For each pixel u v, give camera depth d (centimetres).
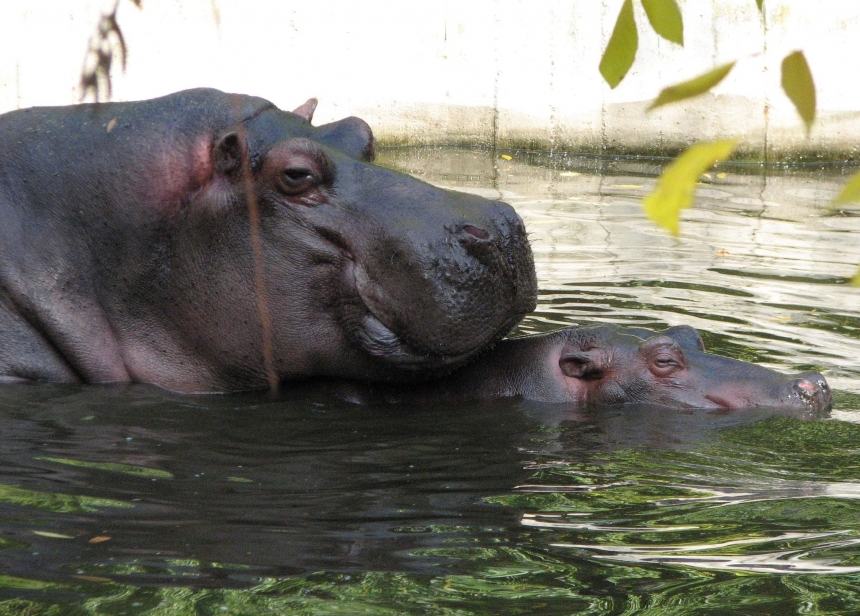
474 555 583
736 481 729
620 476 736
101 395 898
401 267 838
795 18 2375
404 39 2516
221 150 891
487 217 848
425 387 935
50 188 926
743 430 852
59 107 978
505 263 846
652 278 1366
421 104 2556
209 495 670
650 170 2322
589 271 1404
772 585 542
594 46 2505
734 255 1509
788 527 635
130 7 2275
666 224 189
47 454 738
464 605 512
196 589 521
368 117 2530
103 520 616
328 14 2452
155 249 914
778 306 1234
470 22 2527
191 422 839
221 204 893
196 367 930
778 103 2398
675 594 529
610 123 2514
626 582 546
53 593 511
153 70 2322
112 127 930
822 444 816
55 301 916
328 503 664
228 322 908
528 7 2516
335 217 877
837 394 938
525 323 1129
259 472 722
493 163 2361
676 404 923
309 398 923
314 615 495
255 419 855
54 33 2238
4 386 899
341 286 880
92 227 919
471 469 746
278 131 909
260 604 505
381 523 631
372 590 529
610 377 942
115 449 758
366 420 866
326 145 932
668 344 941
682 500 686
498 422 871
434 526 629
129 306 929
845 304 1245
